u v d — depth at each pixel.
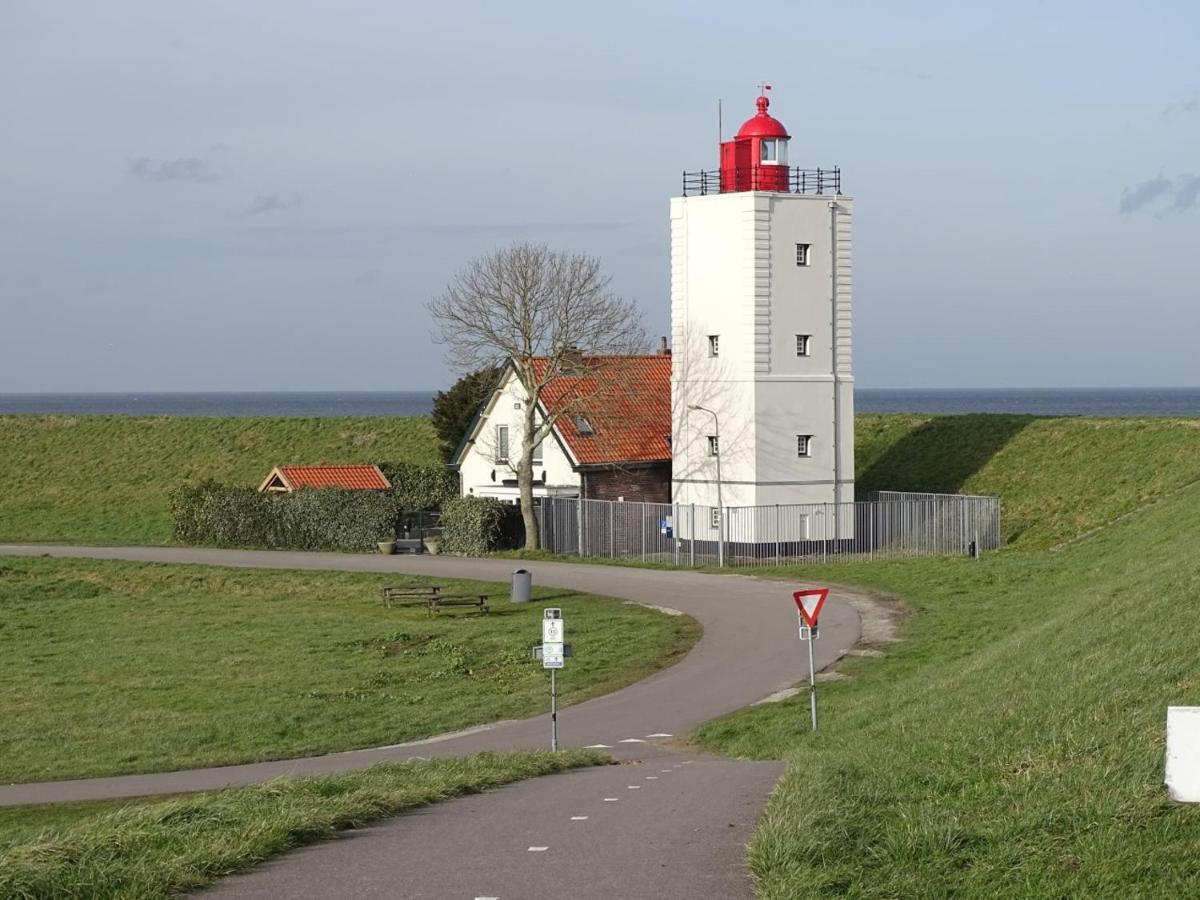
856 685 29.66
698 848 12.47
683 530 57.25
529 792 16.52
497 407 63.78
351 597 48.09
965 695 20.89
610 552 57.34
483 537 59.06
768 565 51.97
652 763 21.33
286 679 33.84
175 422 86.31
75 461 82.19
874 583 45.91
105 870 11.05
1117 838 11.19
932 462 65.62
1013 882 10.62
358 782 16.16
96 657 37.12
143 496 76.62
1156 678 16.92
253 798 14.56
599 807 14.98
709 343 56.81
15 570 55.34
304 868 11.83
